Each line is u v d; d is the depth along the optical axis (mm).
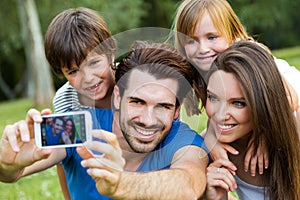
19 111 13219
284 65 3193
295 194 2691
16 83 25875
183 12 3133
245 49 2537
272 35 25016
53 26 2953
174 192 2051
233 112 2486
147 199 2021
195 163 2250
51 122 1999
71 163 2543
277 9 22516
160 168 2215
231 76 2463
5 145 2102
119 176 1994
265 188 2777
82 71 2268
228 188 2463
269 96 2508
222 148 2572
